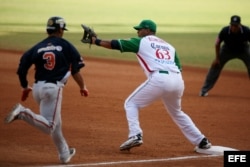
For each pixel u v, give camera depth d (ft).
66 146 75.25
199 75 172.24
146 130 99.30
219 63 137.18
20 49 210.38
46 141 88.79
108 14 318.86
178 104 83.41
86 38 80.18
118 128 99.60
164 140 92.07
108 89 139.74
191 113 116.57
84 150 83.61
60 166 73.56
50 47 72.95
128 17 308.60
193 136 84.02
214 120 110.52
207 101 131.64
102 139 91.20
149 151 84.23
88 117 107.96
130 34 248.93
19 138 90.22
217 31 269.44
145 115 111.86
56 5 348.18
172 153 83.46
